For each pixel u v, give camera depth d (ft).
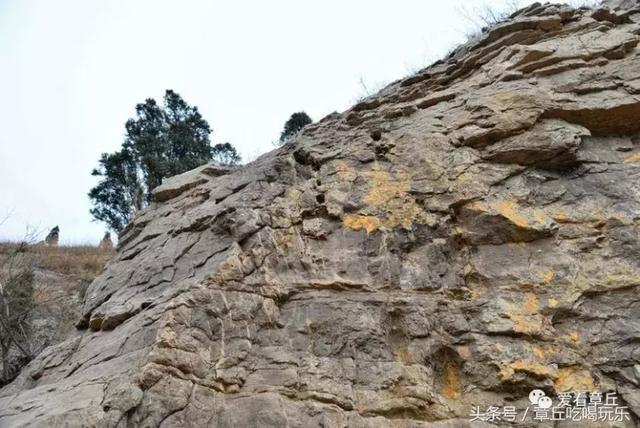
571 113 18.65
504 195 17.19
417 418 12.87
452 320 14.73
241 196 19.74
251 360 13.94
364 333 14.37
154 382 12.75
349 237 17.16
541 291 14.87
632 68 19.92
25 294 38.55
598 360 13.48
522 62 21.33
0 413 14.64
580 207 16.58
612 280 14.71
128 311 18.25
